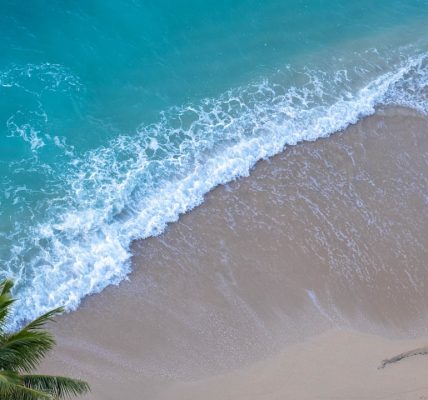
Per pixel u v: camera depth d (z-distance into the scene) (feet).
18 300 86.84
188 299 88.69
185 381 81.56
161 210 97.04
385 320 88.84
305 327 87.04
